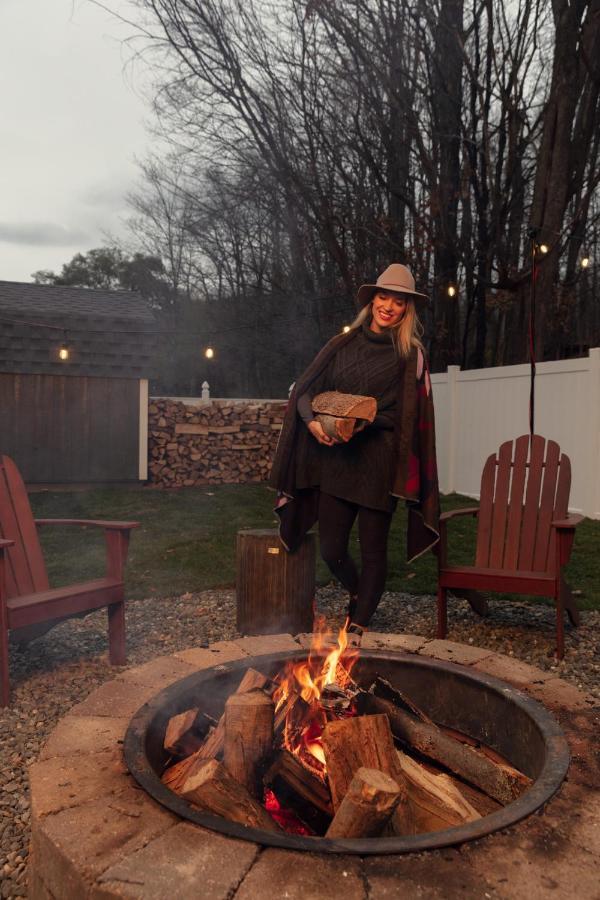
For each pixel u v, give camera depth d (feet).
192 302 90.68
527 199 47.80
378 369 12.19
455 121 39.93
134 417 35.06
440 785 5.99
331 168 41.57
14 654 13.37
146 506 29.78
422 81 38.50
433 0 35.76
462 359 44.57
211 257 76.07
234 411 37.52
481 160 40.01
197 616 15.70
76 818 5.16
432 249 41.22
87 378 34.30
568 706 7.27
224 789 5.41
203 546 22.17
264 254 69.67
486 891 4.37
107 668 12.46
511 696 7.20
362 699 7.30
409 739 6.97
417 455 12.42
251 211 62.34
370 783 5.15
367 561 12.38
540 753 6.44
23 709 10.66
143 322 35.06
